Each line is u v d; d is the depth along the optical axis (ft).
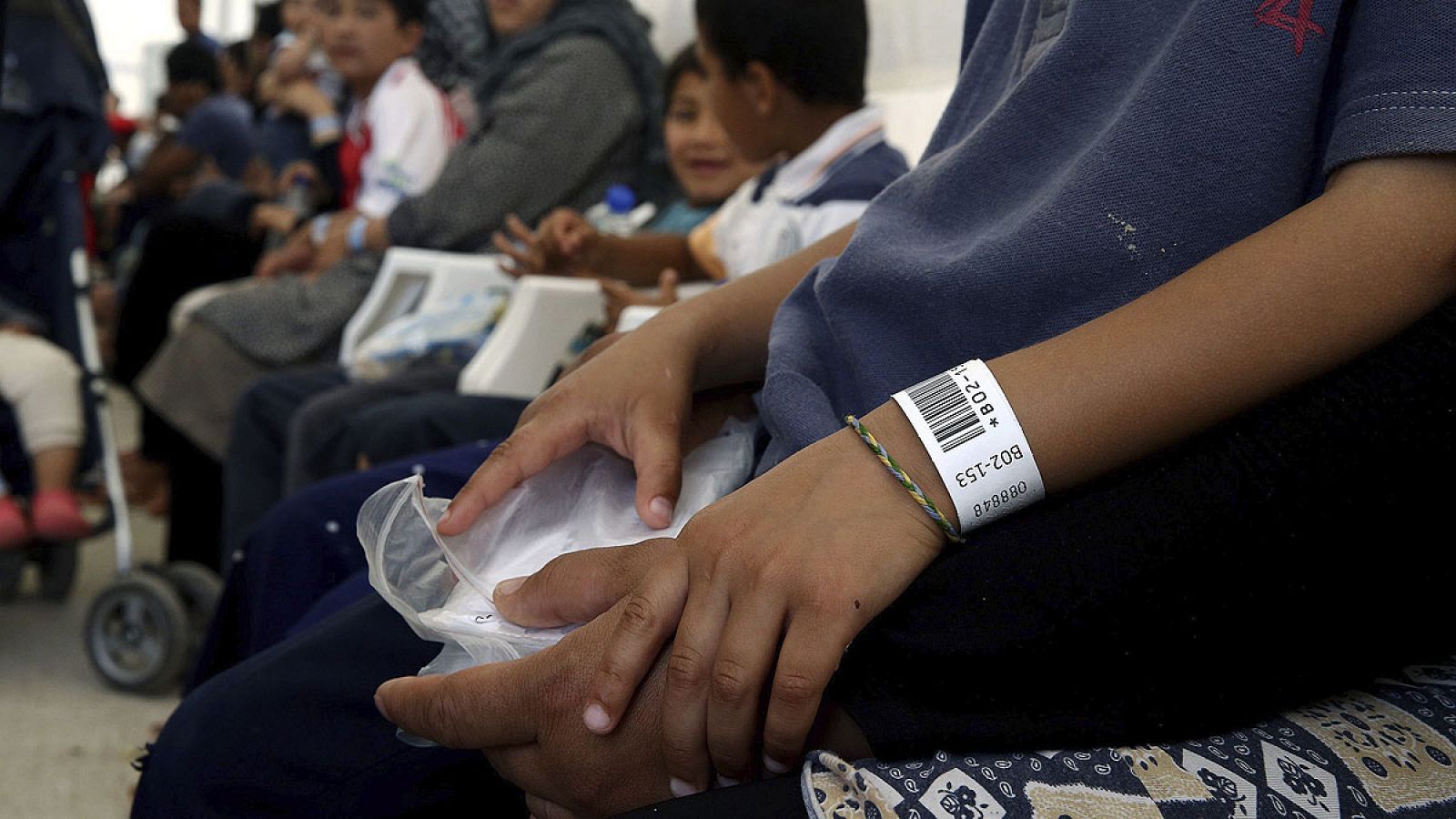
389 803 2.23
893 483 1.61
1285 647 1.56
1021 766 1.49
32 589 8.67
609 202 6.99
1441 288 1.58
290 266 8.82
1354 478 1.53
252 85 14.96
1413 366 1.57
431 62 9.14
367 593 2.87
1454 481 1.55
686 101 6.13
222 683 2.44
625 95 7.34
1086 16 2.00
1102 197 1.85
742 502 1.64
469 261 6.77
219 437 7.66
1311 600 1.54
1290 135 1.79
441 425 5.09
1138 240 1.83
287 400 6.72
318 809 2.22
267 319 7.73
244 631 3.46
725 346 2.55
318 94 11.23
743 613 1.55
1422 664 1.88
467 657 1.98
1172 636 1.52
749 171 6.11
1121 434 1.58
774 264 2.73
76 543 7.88
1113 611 1.51
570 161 7.25
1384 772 1.59
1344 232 1.57
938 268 1.99
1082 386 1.58
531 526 2.23
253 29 14.94
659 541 1.86
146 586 6.50
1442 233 1.55
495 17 8.00
